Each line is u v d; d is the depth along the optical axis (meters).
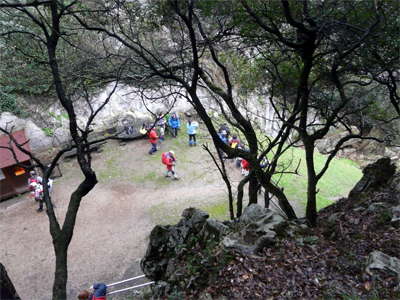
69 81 9.16
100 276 12.92
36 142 21.53
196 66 7.52
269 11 8.73
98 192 18.72
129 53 10.16
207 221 8.16
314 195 9.05
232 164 20.81
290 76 11.29
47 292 12.46
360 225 7.83
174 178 19.59
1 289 4.50
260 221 7.37
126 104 23.94
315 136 8.64
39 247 14.87
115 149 22.66
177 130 24.31
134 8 9.21
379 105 12.31
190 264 7.16
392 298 5.04
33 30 10.86
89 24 9.77
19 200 18.41
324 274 5.93
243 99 14.47
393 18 8.55
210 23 9.86
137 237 15.15
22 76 13.95
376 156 23.95
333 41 8.50
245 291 5.82
